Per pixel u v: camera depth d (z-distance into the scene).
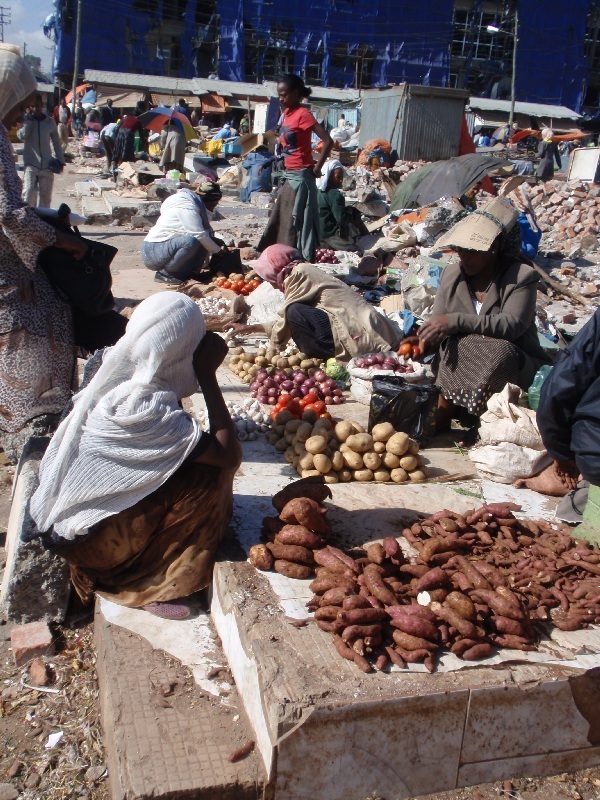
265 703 2.48
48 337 4.16
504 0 58.56
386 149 24.98
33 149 11.15
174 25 54.31
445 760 2.57
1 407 4.22
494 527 3.54
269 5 54.44
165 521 3.20
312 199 9.99
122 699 2.79
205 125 41.91
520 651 2.75
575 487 3.83
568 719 2.67
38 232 3.84
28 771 2.75
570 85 60.84
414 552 3.40
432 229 11.94
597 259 14.26
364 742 2.46
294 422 4.59
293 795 2.46
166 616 3.26
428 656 2.61
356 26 55.97
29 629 3.40
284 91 9.65
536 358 5.13
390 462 4.25
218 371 6.29
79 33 42.06
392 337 6.40
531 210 12.38
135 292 9.07
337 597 2.81
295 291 6.43
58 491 3.08
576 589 3.11
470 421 5.21
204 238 9.34
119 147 24.19
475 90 60.38
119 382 3.08
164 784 2.42
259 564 3.17
